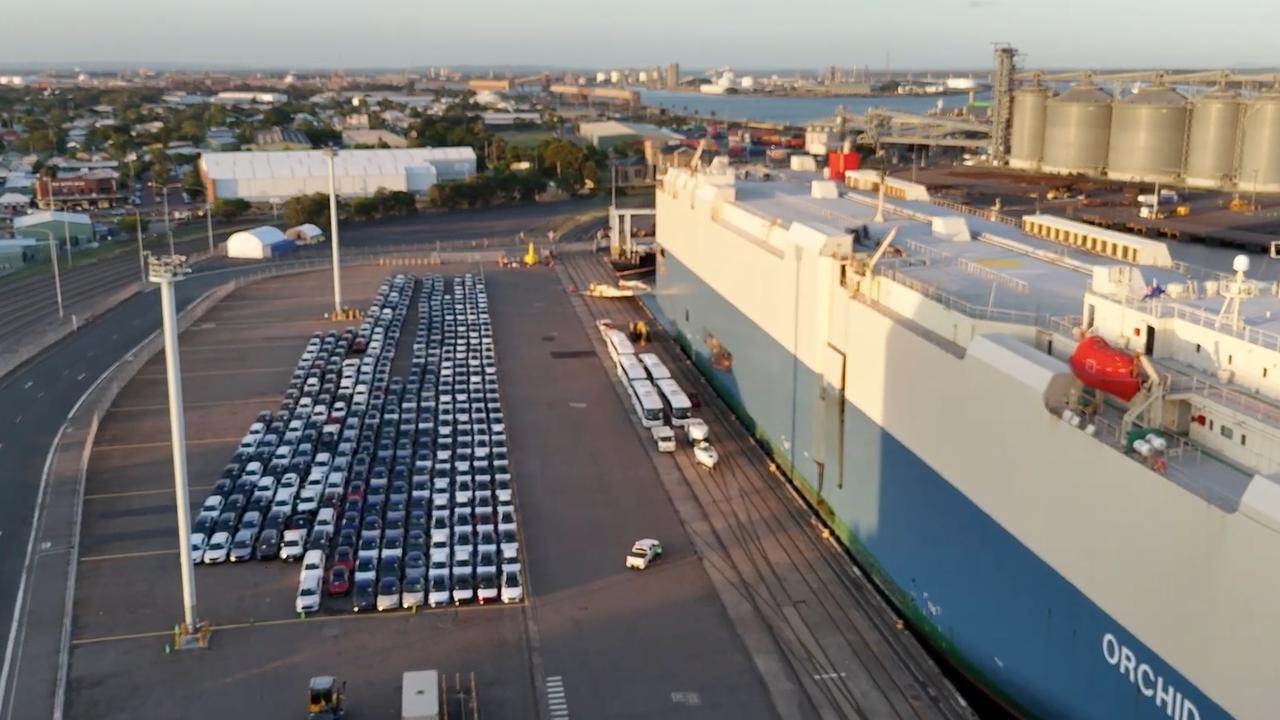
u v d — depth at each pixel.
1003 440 30.38
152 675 34.69
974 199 97.38
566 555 43.44
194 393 66.81
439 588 39.66
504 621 38.25
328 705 31.77
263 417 60.53
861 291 42.22
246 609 39.09
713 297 66.50
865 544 41.72
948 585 34.47
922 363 35.56
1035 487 28.89
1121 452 25.23
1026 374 29.09
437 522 45.34
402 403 63.38
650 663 35.34
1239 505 21.69
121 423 60.53
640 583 40.97
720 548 44.03
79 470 52.25
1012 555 30.30
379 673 34.84
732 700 33.19
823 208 62.72
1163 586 23.91
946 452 34.03
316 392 65.31
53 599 39.38
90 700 33.25
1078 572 27.09
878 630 37.22
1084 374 27.56
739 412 60.69
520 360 74.50
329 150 87.06
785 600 39.47
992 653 31.81
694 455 54.88
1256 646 21.27
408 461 53.53
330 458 53.56
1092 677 26.84
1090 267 42.19
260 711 32.69
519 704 33.09
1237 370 26.94
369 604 38.91
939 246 49.03
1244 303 30.75
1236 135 97.56
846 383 43.00
